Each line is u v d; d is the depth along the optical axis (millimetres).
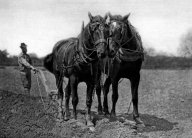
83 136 8656
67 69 9609
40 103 10414
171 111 12320
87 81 9266
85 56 8875
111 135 8734
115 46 9000
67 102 10016
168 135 9141
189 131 9578
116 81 9969
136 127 9625
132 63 9680
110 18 9336
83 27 9086
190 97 14664
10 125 8891
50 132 8805
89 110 9375
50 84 18500
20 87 17156
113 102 10109
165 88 17094
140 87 17625
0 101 9867
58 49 10773
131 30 9609
